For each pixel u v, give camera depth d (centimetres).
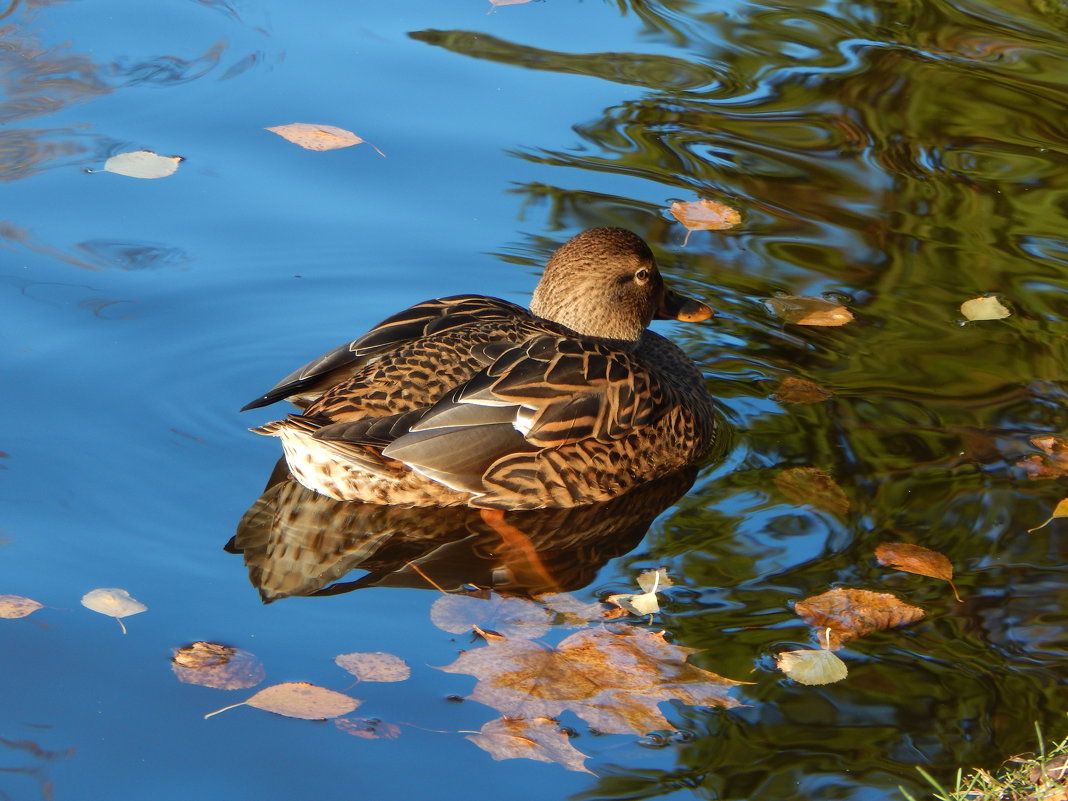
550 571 772
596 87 1328
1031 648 693
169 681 651
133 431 867
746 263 1101
